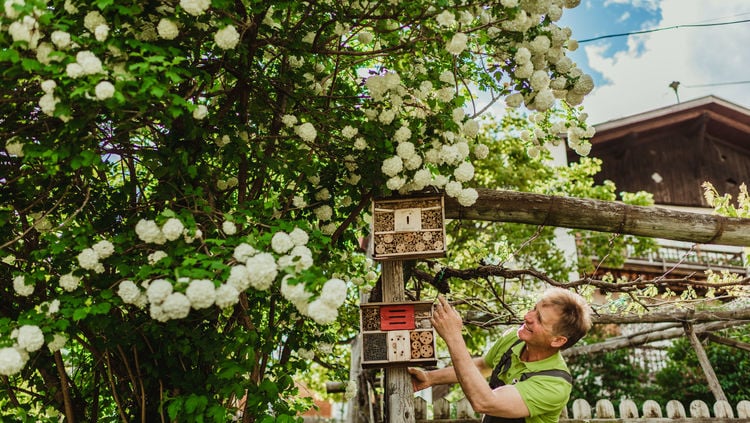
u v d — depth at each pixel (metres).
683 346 7.70
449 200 3.63
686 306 4.51
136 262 2.45
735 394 7.12
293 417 2.60
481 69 3.16
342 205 3.35
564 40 3.03
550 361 2.64
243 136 2.98
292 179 3.13
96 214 2.87
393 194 3.13
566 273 7.63
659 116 12.08
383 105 2.98
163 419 2.58
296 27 2.99
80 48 2.18
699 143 12.80
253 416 2.69
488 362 3.04
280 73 3.20
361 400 5.50
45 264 2.72
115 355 2.95
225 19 2.34
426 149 2.93
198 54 2.78
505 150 7.84
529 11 2.82
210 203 2.88
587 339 8.88
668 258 11.62
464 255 6.05
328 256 2.70
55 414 3.08
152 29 2.51
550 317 2.59
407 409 2.98
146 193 3.28
